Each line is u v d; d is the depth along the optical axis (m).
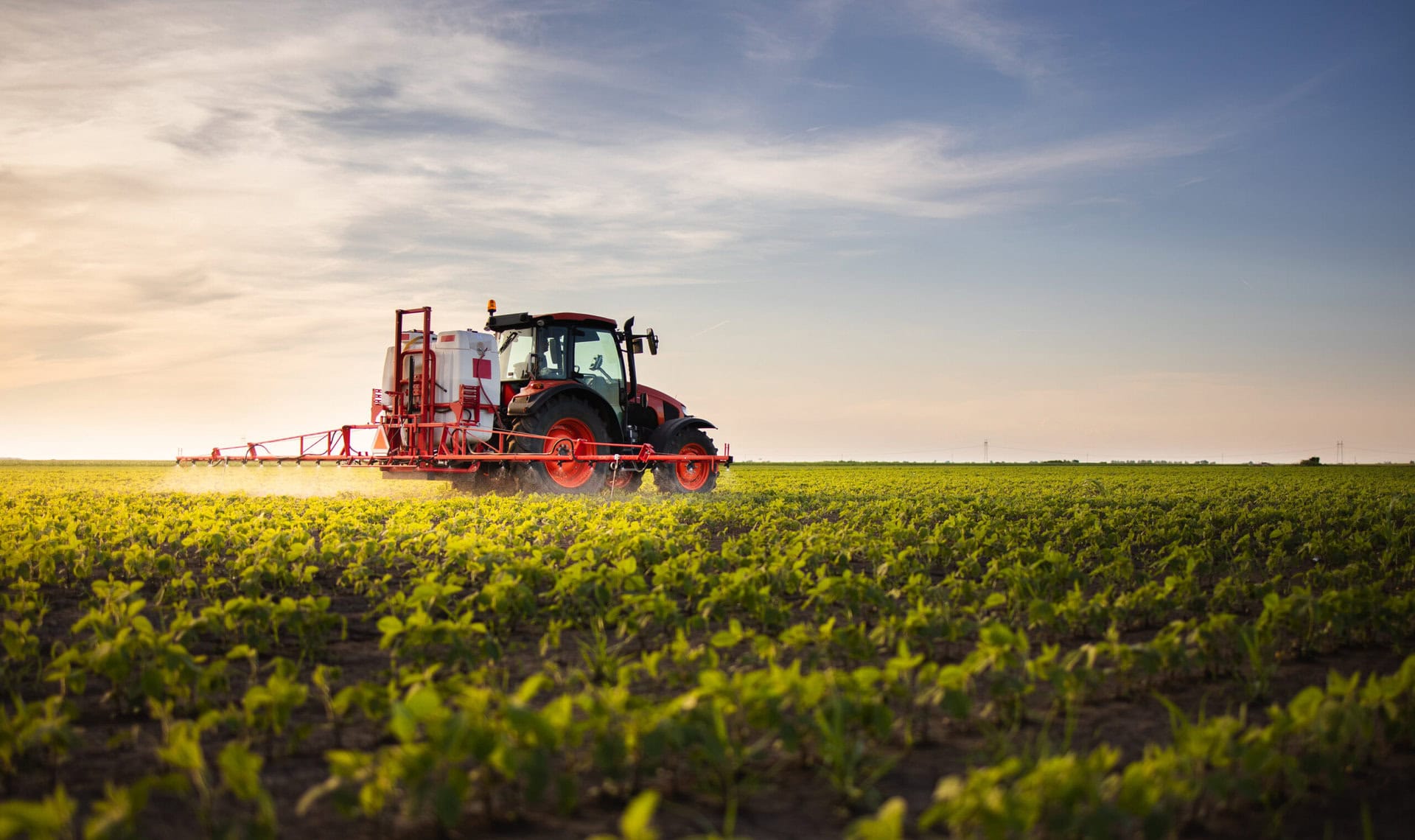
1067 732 3.62
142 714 4.11
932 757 3.62
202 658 4.79
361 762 2.77
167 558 6.89
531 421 14.73
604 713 3.05
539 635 5.67
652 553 7.44
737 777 3.36
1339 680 3.52
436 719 2.94
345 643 5.52
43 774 3.40
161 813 3.04
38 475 28.36
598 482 15.67
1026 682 4.11
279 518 9.88
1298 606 5.17
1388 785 3.38
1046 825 2.63
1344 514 13.73
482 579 7.27
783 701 3.39
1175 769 3.08
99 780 3.34
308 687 4.52
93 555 7.48
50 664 4.78
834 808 3.11
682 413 18.30
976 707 4.25
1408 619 5.79
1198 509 14.52
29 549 7.19
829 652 4.90
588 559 6.91
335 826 2.98
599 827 2.96
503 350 16.02
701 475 17.78
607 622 5.30
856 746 3.22
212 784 3.30
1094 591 7.39
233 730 3.57
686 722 3.17
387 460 14.20
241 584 6.43
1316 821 3.09
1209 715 4.18
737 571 6.02
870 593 5.87
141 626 4.24
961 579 7.91
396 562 8.09
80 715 4.07
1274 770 3.05
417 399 14.67
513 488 14.83
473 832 2.94
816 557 7.95
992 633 3.98
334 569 7.97
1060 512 13.76
